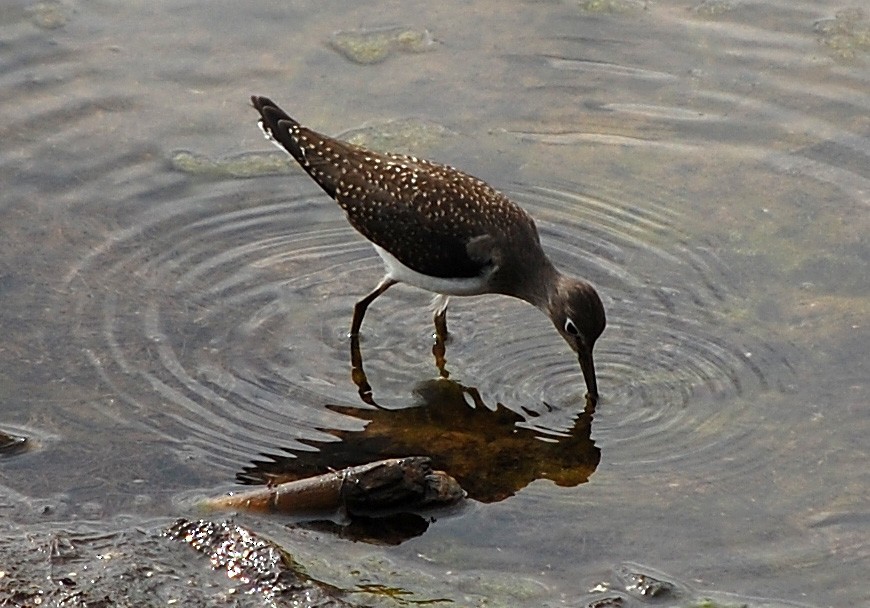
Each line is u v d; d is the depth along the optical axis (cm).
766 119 1614
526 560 1041
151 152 1561
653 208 1500
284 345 1312
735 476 1140
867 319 1327
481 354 1336
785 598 1002
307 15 1784
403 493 1080
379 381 1277
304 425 1202
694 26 1767
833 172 1532
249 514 1073
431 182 1327
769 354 1294
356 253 1462
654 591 1002
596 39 1747
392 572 1017
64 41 1719
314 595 973
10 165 1520
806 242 1441
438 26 1772
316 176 1364
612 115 1633
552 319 1311
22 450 1138
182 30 1748
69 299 1338
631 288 1393
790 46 1725
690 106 1639
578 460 1168
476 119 1623
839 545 1057
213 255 1428
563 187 1532
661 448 1182
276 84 1666
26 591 957
